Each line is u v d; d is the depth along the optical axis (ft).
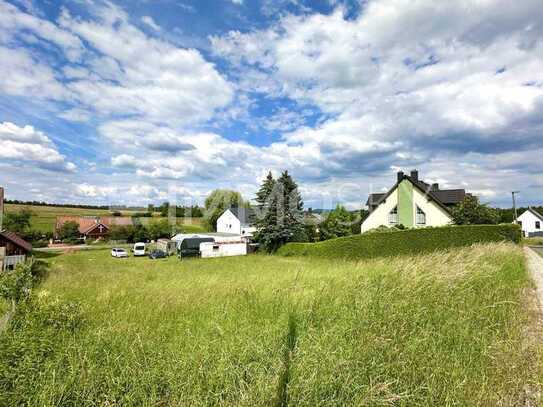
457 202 102.47
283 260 82.43
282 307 16.47
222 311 16.42
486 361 10.46
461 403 8.34
